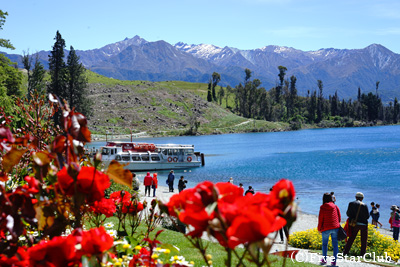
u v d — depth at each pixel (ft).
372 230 59.26
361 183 175.63
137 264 10.46
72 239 7.99
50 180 8.67
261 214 6.37
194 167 246.88
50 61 418.10
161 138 563.48
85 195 8.73
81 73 433.89
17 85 237.45
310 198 140.46
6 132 9.68
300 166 241.35
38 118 25.21
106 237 8.08
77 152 9.02
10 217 8.46
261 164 256.52
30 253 7.80
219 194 7.25
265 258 6.46
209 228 7.06
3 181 9.73
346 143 429.79
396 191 155.43
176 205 8.00
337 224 43.93
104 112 637.30
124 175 8.83
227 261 7.23
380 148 357.61
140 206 16.63
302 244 59.31
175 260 10.57
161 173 224.94
